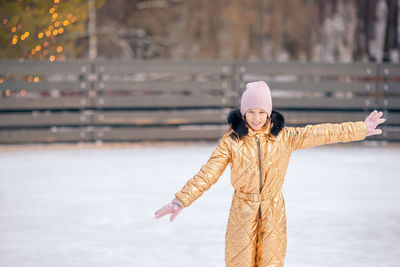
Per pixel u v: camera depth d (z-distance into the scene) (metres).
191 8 27.33
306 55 27.59
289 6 27.56
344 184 8.17
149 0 26.91
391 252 4.64
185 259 4.45
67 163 10.54
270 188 3.20
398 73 14.52
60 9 15.00
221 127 14.24
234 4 27.16
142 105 14.05
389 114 14.41
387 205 6.65
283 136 3.23
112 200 6.98
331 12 26.56
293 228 5.50
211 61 14.16
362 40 24.77
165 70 14.03
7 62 13.41
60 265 4.32
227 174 8.97
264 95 3.15
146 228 5.52
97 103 13.88
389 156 11.85
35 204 6.75
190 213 6.20
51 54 15.06
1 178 8.80
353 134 3.28
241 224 3.19
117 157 11.43
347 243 4.93
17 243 4.98
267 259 3.20
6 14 14.51
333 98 14.35
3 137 13.37
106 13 26.62
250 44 28.08
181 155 11.74
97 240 5.07
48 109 13.72
